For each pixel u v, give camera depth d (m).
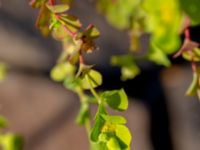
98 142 0.19
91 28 0.19
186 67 0.66
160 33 0.23
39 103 0.77
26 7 0.72
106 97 0.19
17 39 0.73
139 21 0.35
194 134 0.67
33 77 0.75
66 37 0.21
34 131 0.77
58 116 0.77
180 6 0.23
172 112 0.68
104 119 0.19
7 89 0.77
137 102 0.69
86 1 0.64
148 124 0.69
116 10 0.38
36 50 0.73
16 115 0.77
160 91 0.68
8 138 0.39
